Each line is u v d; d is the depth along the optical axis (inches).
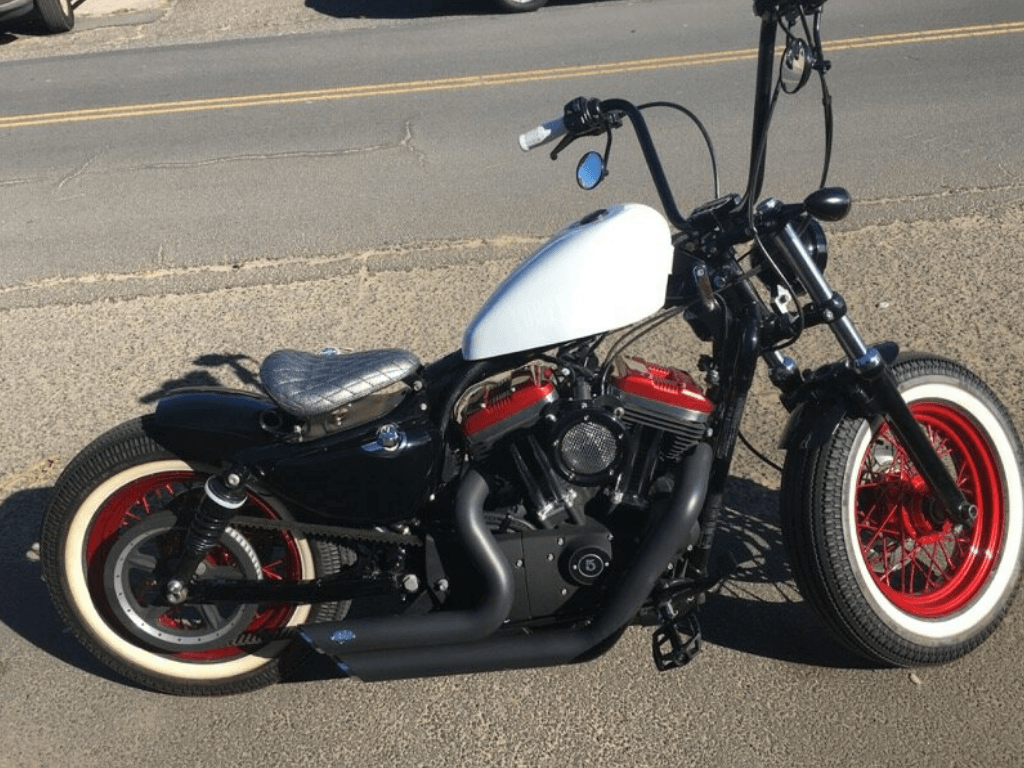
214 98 370.9
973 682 131.8
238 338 217.2
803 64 109.7
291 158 310.5
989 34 379.2
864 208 253.4
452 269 238.2
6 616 150.0
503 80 366.6
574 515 120.5
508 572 120.6
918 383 130.4
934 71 345.7
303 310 225.9
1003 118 303.1
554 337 116.1
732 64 364.5
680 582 125.8
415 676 126.4
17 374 209.9
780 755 123.8
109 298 236.4
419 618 123.7
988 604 133.8
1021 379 186.1
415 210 269.4
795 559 127.6
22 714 135.0
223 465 125.4
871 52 368.5
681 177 278.1
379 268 240.8
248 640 133.2
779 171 277.6
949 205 252.2
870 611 126.8
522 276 117.4
